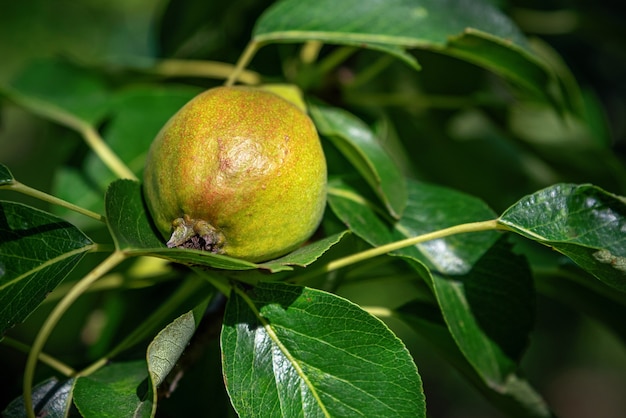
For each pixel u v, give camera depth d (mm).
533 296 335
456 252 338
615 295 363
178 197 298
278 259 305
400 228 341
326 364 301
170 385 329
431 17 369
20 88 422
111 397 308
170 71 424
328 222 354
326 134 344
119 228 293
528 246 375
